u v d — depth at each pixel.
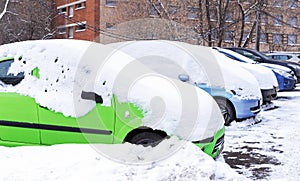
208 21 27.92
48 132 4.66
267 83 10.24
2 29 34.94
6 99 4.82
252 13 30.81
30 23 36.62
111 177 3.61
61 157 3.98
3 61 5.13
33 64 5.00
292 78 13.91
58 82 4.82
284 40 39.47
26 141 4.73
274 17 32.81
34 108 4.73
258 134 7.27
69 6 40.91
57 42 5.12
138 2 29.59
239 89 8.01
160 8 28.50
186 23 28.72
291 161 5.53
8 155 4.07
